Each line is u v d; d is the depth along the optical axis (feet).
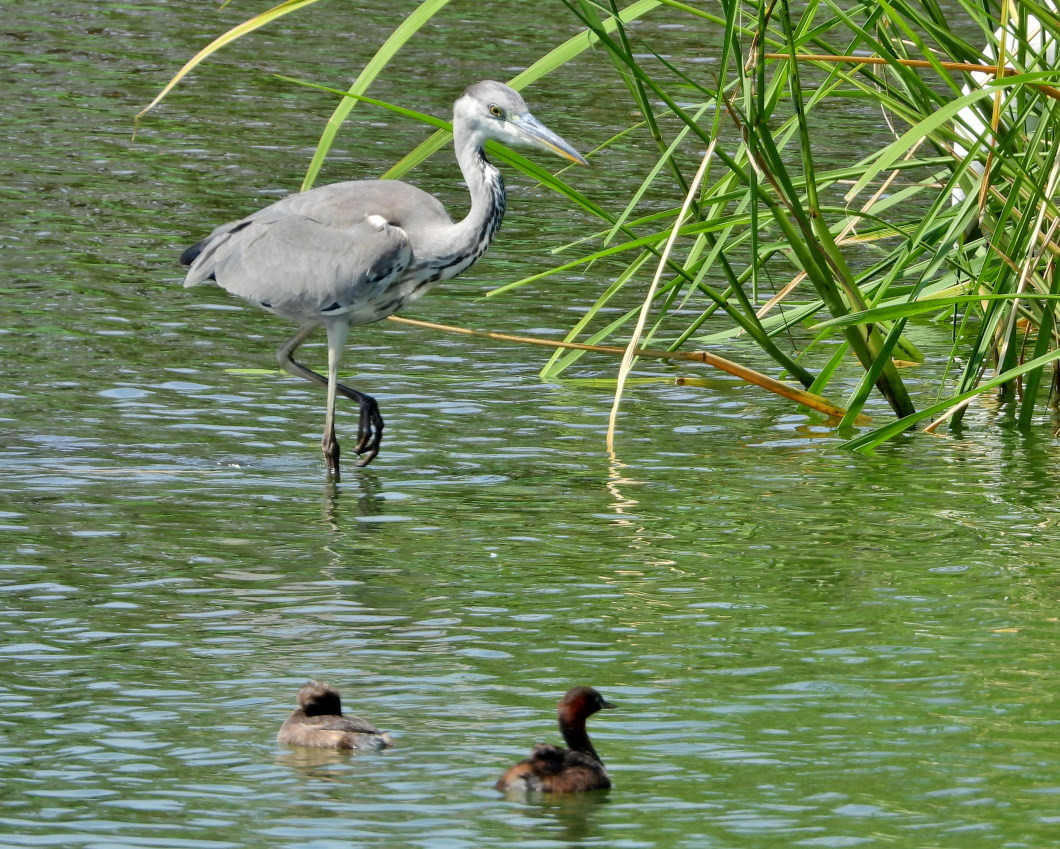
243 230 48.49
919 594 37.19
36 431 48.93
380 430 47.37
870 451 49.65
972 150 46.06
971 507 43.91
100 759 27.96
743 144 47.78
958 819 25.77
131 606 35.83
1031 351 56.03
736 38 43.42
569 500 44.32
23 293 62.44
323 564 38.86
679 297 66.18
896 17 45.80
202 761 27.89
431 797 26.43
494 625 35.06
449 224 47.96
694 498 44.62
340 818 25.54
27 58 102.32
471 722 29.73
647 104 45.62
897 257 53.47
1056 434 51.70
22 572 37.76
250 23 42.45
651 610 36.06
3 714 29.94
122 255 67.77
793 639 34.32
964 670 32.60
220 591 36.88
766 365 59.21
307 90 98.94
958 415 51.93
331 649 33.50
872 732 29.45
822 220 48.83
